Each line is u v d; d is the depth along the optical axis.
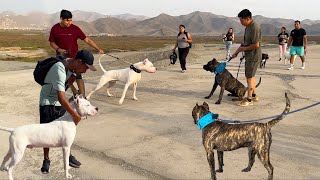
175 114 8.61
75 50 7.14
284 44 20.14
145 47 46.38
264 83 12.50
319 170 5.46
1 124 8.03
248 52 8.99
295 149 6.32
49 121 5.02
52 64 4.75
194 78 13.84
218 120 4.96
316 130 7.34
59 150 6.46
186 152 6.21
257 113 8.56
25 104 9.95
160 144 6.61
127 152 6.23
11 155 4.83
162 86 12.24
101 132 7.32
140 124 7.84
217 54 25.02
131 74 9.58
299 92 10.96
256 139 4.73
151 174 5.38
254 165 5.62
